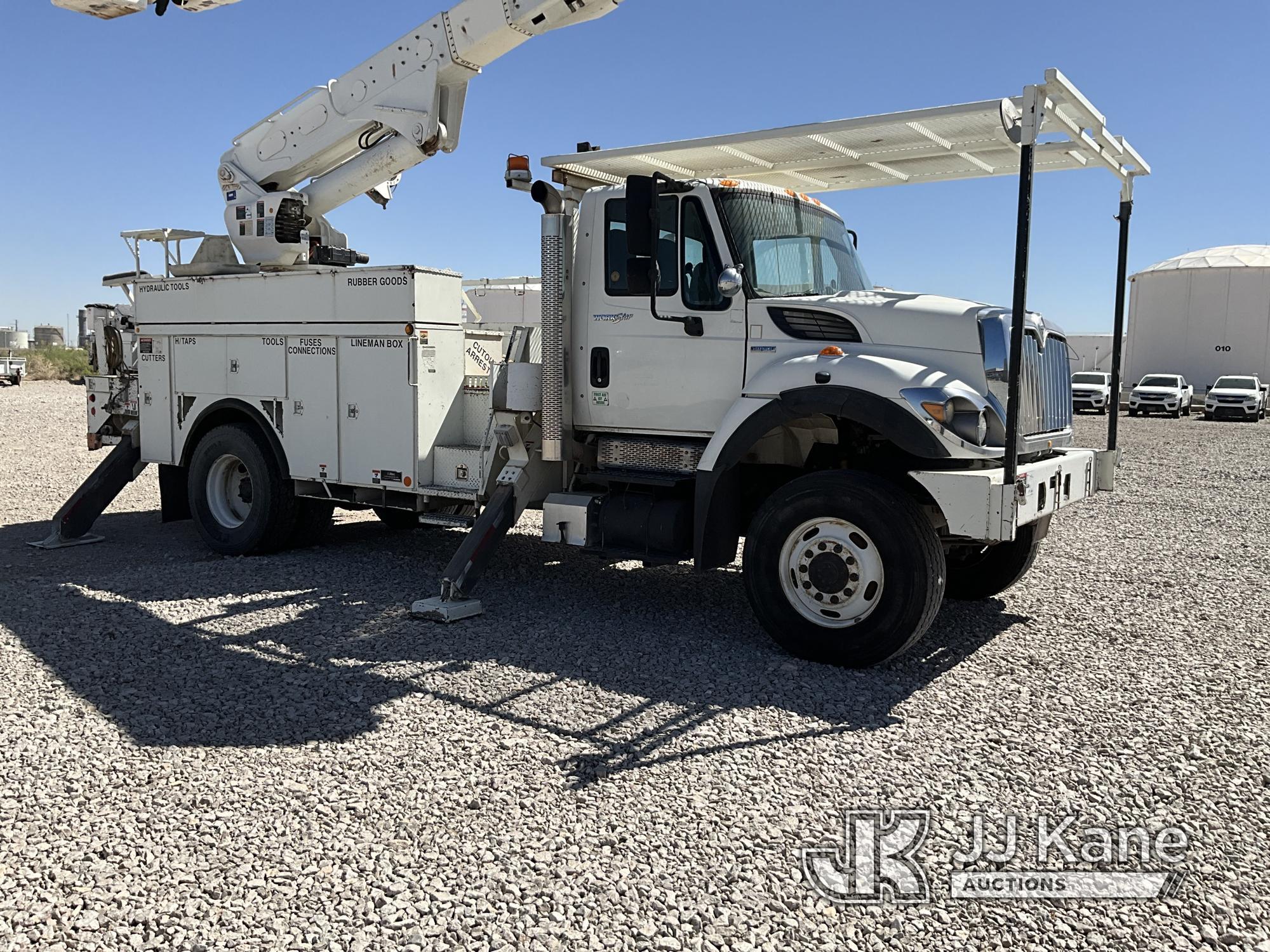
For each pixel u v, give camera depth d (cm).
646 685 504
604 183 707
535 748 420
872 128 575
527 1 705
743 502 656
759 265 608
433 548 869
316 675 512
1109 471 664
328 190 841
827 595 541
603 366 652
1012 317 567
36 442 1631
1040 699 489
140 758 405
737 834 346
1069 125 543
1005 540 507
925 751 422
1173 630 620
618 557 625
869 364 536
